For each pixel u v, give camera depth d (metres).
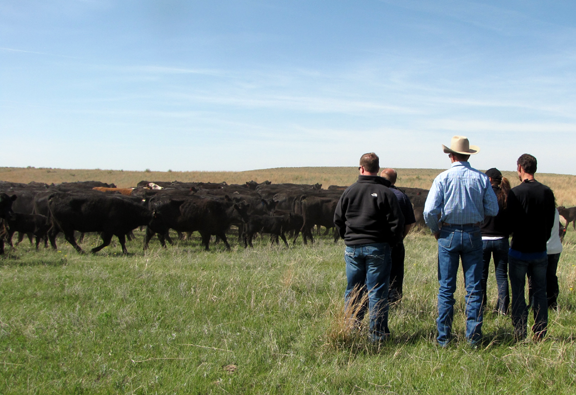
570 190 35.94
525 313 5.04
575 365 4.18
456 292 6.48
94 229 12.34
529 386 3.85
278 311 6.04
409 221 6.01
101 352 4.61
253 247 13.96
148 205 14.05
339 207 5.07
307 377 4.01
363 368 4.24
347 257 5.00
